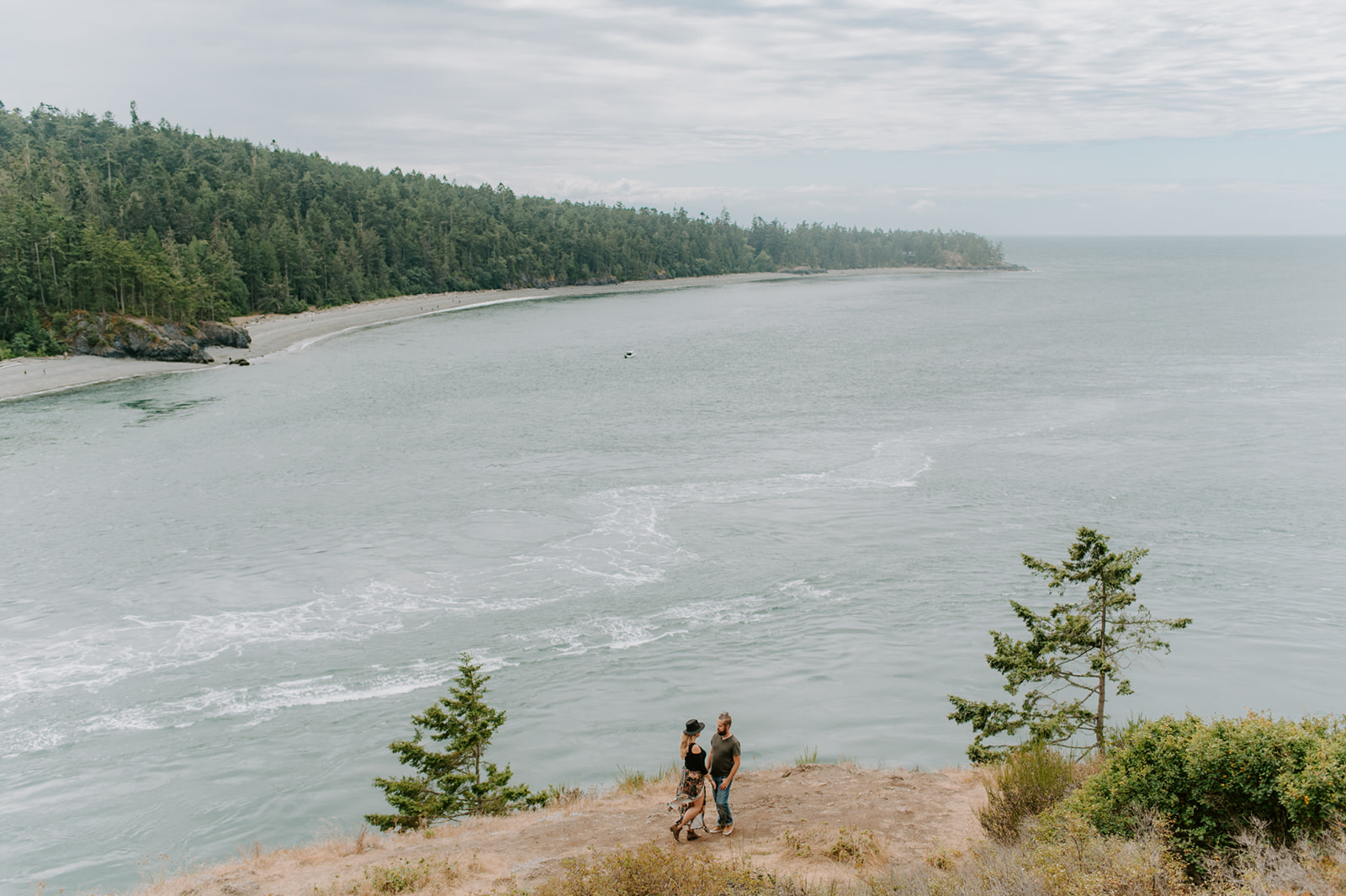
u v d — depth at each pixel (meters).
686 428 73.69
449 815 19.19
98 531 48.09
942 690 28.86
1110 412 76.38
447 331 161.00
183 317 130.12
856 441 67.56
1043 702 27.47
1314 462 58.12
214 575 41.31
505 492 54.59
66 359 113.31
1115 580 19.14
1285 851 8.37
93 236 126.62
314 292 194.00
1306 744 9.26
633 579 40.34
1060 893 8.45
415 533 46.97
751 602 37.44
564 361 119.25
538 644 33.66
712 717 27.27
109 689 30.53
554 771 23.98
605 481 56.91
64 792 24.02
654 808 15.26
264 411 83.56
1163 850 8.87
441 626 35.53
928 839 12.23
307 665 32.16
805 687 29.25
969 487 54.09
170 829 22.02
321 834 21.53
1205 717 26.41
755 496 53.06
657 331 160.75
